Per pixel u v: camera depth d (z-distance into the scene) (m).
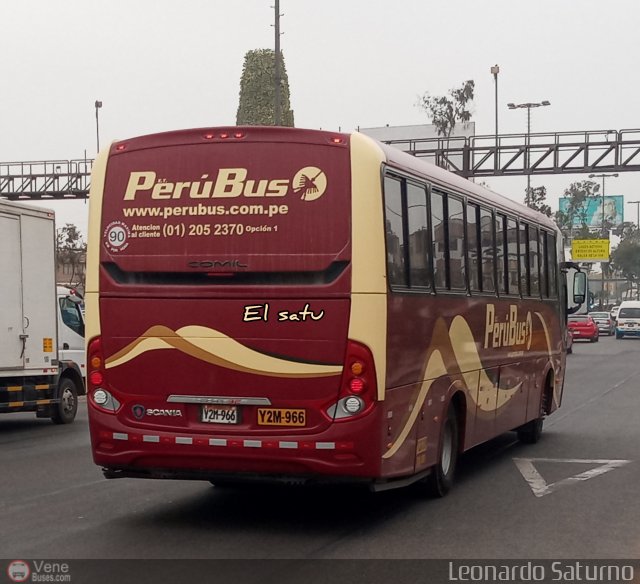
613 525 8.84
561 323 16.08
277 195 8.32
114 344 8.68
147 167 8.66
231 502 9.94
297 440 8.16
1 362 16.25
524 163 42.81
